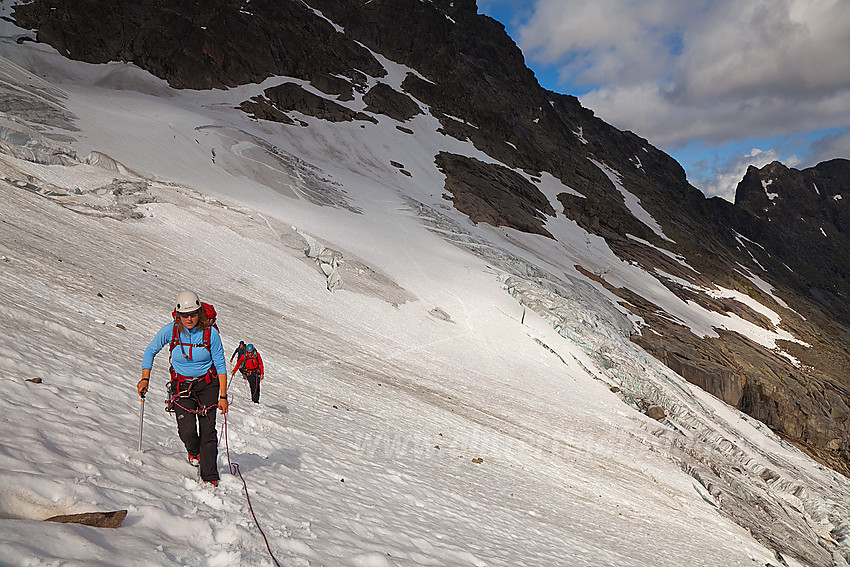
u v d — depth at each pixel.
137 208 23.78
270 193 37.44
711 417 31.56
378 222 40.84
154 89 59.41
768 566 14.94
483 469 11.83
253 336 15.18
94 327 9.04
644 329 46.50
